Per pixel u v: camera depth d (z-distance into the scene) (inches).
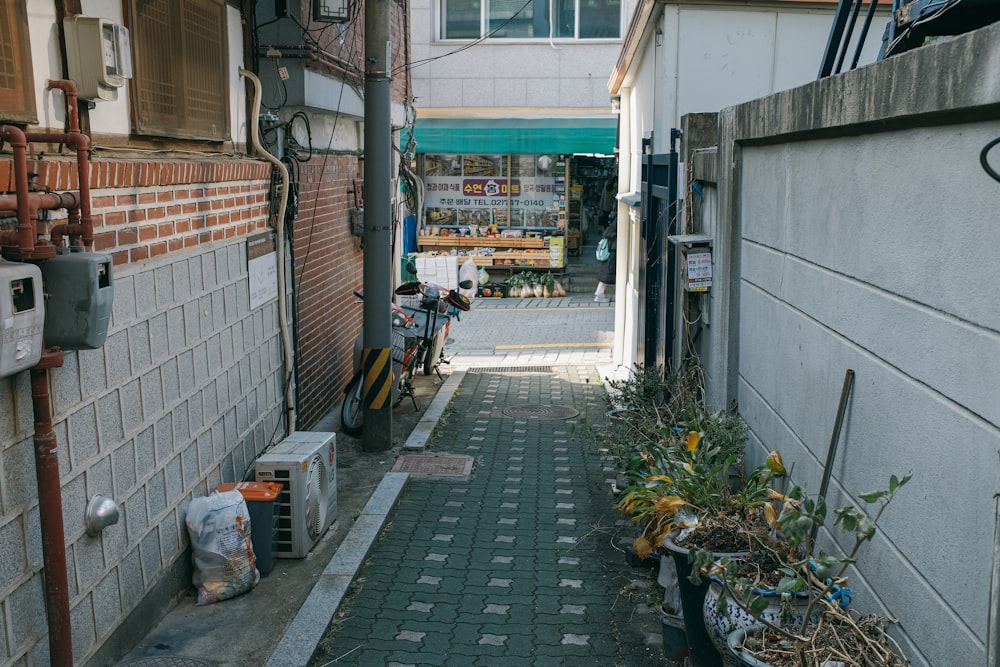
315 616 202.7
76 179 160.1
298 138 331.3
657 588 219.0
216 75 241.3
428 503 288.5
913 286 136.1
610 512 281.3
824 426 177.6
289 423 294.8
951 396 123.2
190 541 212.8
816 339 183.0
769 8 344.5
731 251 253.4
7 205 137.9
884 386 147.0
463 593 222.5
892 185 144.4
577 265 881.5
